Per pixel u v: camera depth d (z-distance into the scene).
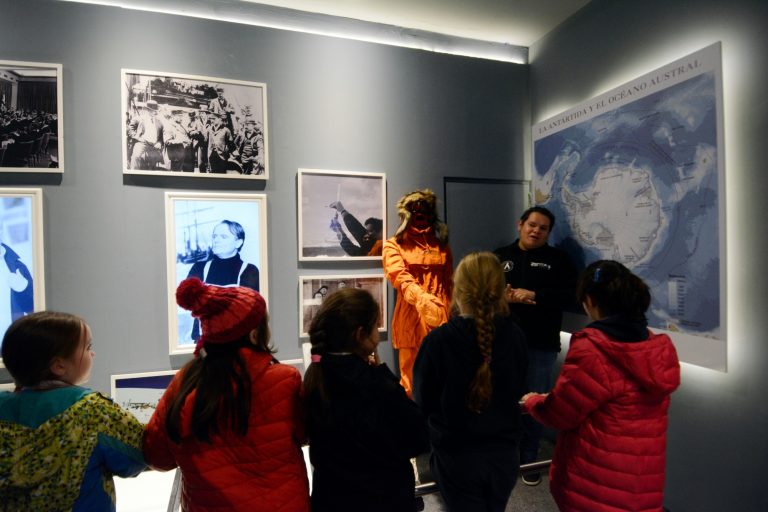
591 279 1.52
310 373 1.26
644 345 1.38
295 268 2.74
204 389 1.13
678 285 2.14
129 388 2.44
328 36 2.82
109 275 2.42
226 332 1.16
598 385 1.39
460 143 3.13
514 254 2.82
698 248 2.04
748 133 1.88
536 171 3.16
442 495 1.64
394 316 2.74
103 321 2.42
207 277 2.55
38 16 2.32
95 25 2.41
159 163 2.47
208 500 1.15
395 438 1.25
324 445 1.26
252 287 2.63
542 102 3.20
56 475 1.08
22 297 2.27
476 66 3.17
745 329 1.90
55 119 2.32
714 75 1.96
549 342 2.73
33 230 2.28
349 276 2.85
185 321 2.53
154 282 2.50
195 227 2.53
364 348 1.31
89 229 2.39
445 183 3.09
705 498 2.09
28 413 1.09
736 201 1.92
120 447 1.19
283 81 2.72
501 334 1.55
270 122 2.70
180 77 2.50
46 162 2.31
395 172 2.96
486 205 3.19
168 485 2.29
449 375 1.54
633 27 2.45
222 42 2.61
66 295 2.36
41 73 2.30
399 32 3.08
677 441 2.24
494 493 1.57
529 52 3.35
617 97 2.47
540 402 1.57
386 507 1.26
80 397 1.14
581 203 2.75
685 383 2.19
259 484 1.16
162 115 2.48
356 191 2.85
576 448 1.48
